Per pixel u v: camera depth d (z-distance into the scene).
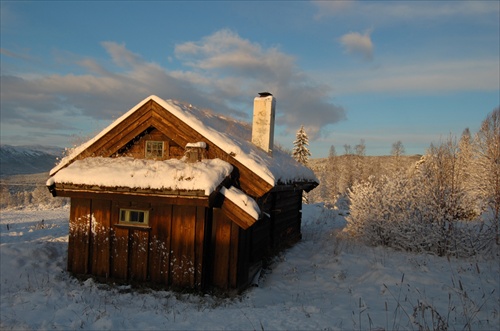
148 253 8.85
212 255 8.78
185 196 8.27
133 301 7.95
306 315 6.33
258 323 5.91
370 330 5.52
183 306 7.63
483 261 9.52
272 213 11.78
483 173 19.02
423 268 8.95
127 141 9.62
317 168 79.50
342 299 7.66
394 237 11.37
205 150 9.16
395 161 59.69
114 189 8.69
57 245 10.70
